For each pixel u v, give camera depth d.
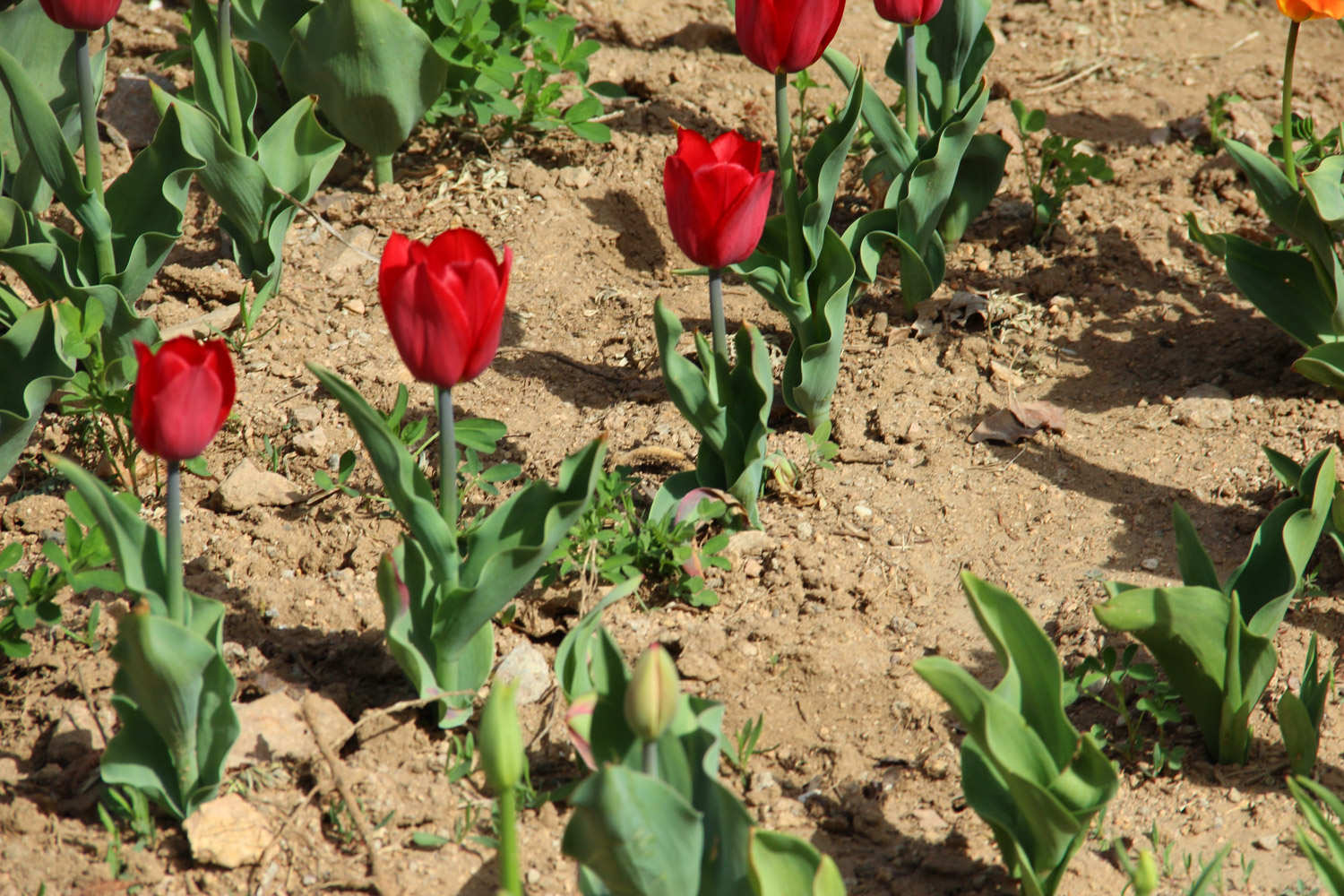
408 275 4.11
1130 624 4.89
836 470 7.02
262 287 7.84
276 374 7.52
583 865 3.94
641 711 3.60
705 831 4.06
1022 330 7.96
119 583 5.11
